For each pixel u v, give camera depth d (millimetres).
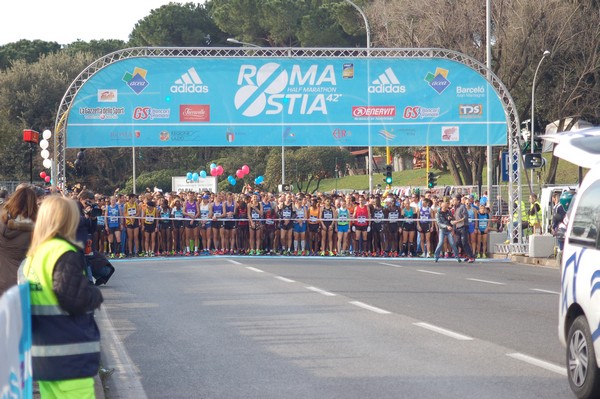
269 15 122625
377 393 12391
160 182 115188
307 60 47219
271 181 116625
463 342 16625
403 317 20203
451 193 76000
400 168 152000
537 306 22469
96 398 12055
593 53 76438
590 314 11531
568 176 101750
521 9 72875
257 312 21328
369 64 47406
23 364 6984
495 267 38875
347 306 22344
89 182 119000
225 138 47031
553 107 82125
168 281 30031
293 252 47375
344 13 116312
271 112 47188
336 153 118500
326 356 15352
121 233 45156
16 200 13492
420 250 47219
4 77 121188
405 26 74625
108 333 18422
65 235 8242
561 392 12336
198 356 15594
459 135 47625
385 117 47500
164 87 46750
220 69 47031
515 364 14422
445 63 47562
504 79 75438
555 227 37438
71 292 7914
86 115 46281
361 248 47000
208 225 47188
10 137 88188
